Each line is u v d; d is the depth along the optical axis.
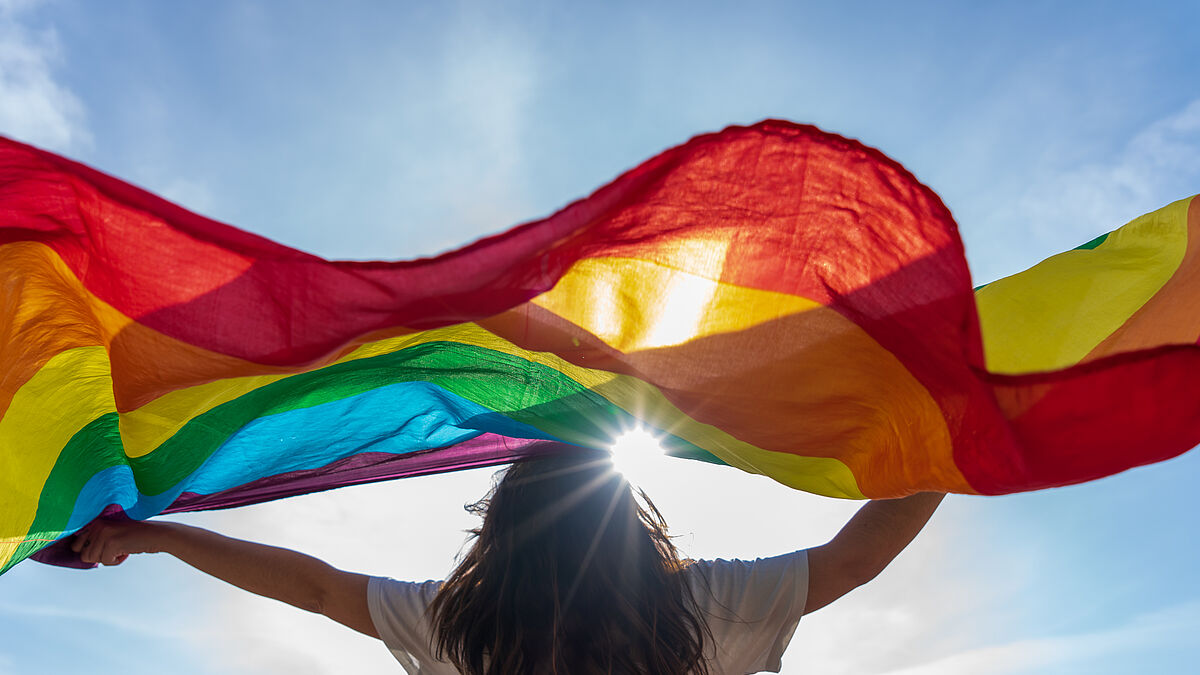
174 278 1.25
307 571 1.74
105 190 1.23
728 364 1.37
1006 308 1.61
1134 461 1.23
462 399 1.74
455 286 1.22
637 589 1.54
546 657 1.51
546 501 1.58
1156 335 1.50
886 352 1.32
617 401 1.55
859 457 1.47
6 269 1.38
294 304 1.24
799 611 1.62
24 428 1.55
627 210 1.24
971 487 1.31
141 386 1.35
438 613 1.62
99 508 1.80
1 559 1.58
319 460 1.91
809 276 1.29
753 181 1.23
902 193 1.21
